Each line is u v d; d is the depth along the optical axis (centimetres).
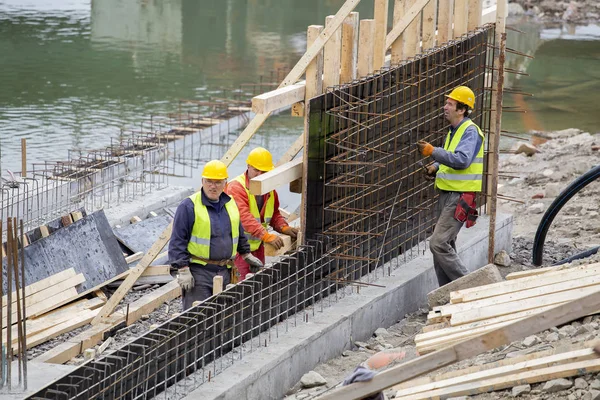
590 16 8094
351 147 1420
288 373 1213
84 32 6406
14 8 7481
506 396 1028
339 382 1221
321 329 1277
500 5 1656
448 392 1058
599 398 941
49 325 1589
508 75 5344
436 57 1614
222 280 1220
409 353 1296
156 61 5381
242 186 1405
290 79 1375
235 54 5769
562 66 5734
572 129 3688
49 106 4034
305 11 8144
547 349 1109
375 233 1520
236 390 1103
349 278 1476
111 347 1551
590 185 2622
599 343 1016
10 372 1145
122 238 1964
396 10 1592
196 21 7288
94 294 1747
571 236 2175
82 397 979
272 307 1287
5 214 2044
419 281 1541
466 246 1647
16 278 1109
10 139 3394
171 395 1073
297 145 1560
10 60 5197
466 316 1263
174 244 1302
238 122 3816
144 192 2416
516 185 2812
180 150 3391
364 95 1433
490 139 1800
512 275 1434
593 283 1243
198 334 1153
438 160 1398
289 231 1471
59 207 2156
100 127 3641
